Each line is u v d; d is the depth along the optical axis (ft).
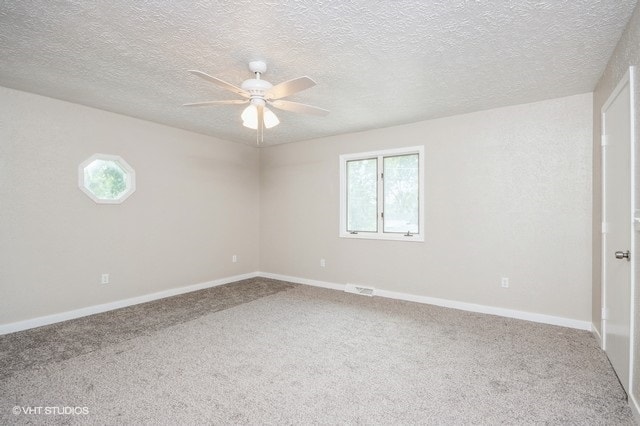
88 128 11.02
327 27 6.14
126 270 12.14
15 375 6.91
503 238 10.83
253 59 7.46
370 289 13.73
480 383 6.60
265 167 17.66
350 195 14.74
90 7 5.54
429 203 12.28
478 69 7.95
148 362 7.54
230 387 6.47
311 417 5.53
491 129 11.01
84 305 10.98
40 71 8.17
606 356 7.74
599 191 8.61
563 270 9.87
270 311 11.45
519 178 10.54
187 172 14.28
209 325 10.04
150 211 12.91
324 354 7.98
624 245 6.40
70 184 10.62
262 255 17.79
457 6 5.48
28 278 9.77
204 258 15.05
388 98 9.98
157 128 13.10
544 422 5.38
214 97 10.02
